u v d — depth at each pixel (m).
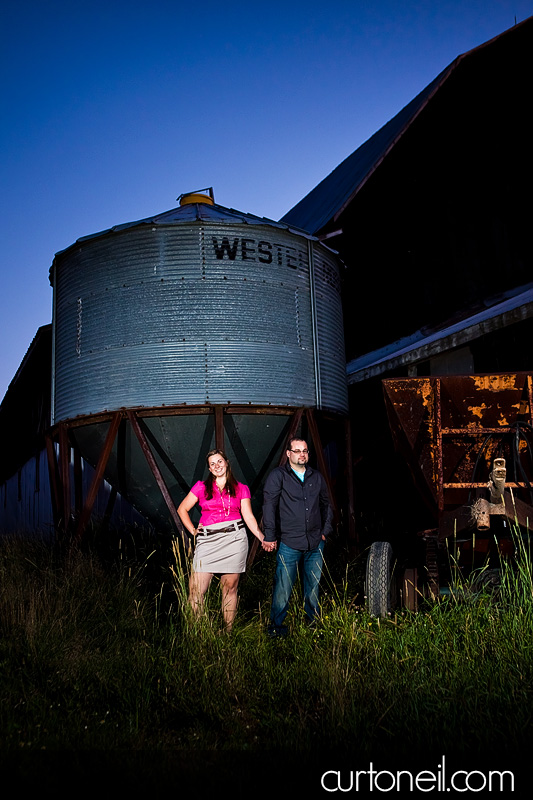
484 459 6.29
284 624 5.71
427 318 11.37
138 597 6.60
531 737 3.51
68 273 8.90
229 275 8.26
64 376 8.76
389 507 10.51
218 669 4.70
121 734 3.85
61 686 4.55
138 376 8.07
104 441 8.51
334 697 4.07
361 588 6.98
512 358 8.61
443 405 6.23
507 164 9.99
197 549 5.54
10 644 5.13
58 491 9.48
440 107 10.94
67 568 7.29
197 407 7.94
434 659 4.62
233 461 8.30
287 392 8.35
